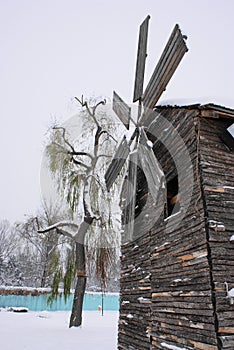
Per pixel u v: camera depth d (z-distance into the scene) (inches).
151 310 197.3
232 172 169.6
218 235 150.1
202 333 142.3
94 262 485.1
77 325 466.6
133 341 221.3
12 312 891.4
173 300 172.6
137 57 278.1
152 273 205.2
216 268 143.0
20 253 1421.0
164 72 215.6
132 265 246.2
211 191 159.9
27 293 1058.7
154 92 227.9
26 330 435.2
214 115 169.0
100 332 423.2
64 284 472.4
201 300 146.3
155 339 187.3
